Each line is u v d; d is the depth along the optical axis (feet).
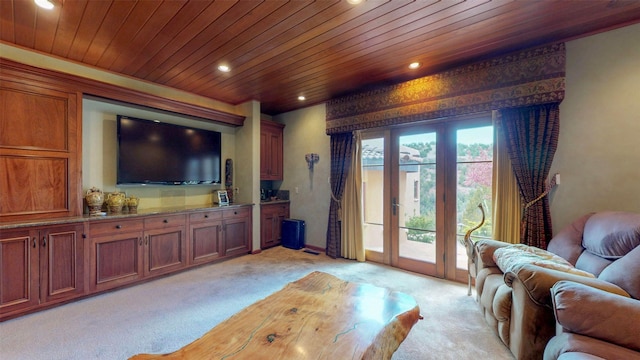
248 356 3.68
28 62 8.81
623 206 7.63
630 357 3.44
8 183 7.85
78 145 9.14
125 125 10.77
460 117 10.65
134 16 7.05
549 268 5.56
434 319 7.73
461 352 6.26
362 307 5.21
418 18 7.15
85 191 10.23
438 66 10.21
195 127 13.79
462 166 10.68
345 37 8.13
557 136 8.46
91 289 8.98
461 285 10.32
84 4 6.53
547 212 8.55
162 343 6.57
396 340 4.58
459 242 10.73
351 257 13.57
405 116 11.49
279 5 6.60
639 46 7.39
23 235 7.71
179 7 6.66
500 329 6.50
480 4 6.57
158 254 10.75
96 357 6.02
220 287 10.02
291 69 10.52
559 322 4.25
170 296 9.20
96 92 9.70
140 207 11.91
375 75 11.08
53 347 6.33
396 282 10.59
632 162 7.52
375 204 13.19
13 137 7.93
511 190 9.29
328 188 14.93
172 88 12.66
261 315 4.85
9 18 7.09
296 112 16.37
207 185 14.47
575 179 8.28
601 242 6.00
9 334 6.82
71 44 8.54
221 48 8.81
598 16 7.14
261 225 15.28
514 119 9.09
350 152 13.73
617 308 3.84
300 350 3.84
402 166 12.30
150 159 11.55
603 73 7.86
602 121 7.89
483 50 8.96
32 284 7.84
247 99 14.60
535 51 8.66
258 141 15.01
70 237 8.55
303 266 12.51
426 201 11.59
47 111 8.53
